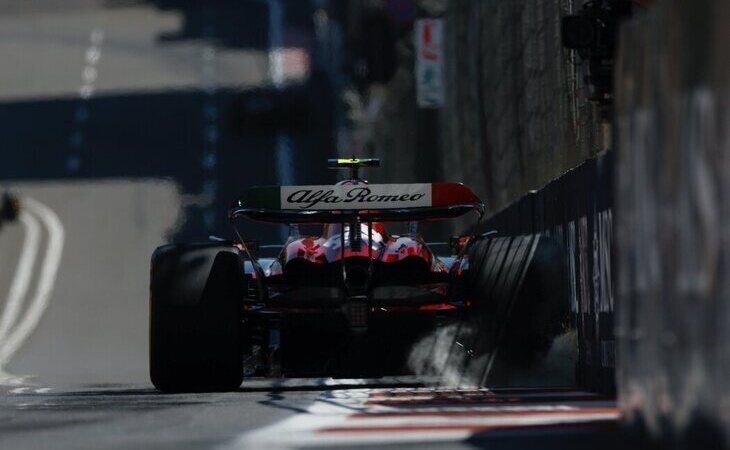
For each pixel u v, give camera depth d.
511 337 31.30
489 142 67.12
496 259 31.84
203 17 166.50
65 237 100.62
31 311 78.19
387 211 30.28
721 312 13.73
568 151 42.84
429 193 29.52
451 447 17.88
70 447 18.91
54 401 29.72
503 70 61.16
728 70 13.72
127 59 157.38
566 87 43.06
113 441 19.62
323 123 128.00
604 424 20.39
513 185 58.28
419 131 96.94
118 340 69.31
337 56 144.25
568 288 31.64
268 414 24.14
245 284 32.38
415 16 100.25
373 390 31.84
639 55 16.08
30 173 122.00
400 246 31.56
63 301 80.81
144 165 121.44
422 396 28.55
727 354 13.57
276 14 160.00
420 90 93.62
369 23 130.50
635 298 16.38
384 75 129.38
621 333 17.11
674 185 14.93
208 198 112.00
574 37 29.98
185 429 21.30
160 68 152.00
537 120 50.59
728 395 13.54
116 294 82.88
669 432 15.12
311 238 32.41
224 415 24.08
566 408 24.08
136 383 43.72
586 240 30.59
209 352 30.97
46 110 141.25
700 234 14.23
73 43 167.00
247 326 32.69
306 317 31.19
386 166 110.38
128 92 145.12
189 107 137.75
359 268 30.92
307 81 139.00
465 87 77.81
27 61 159.50
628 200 16.55
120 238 100.88
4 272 90.31
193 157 122.94
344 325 31.11
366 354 31.38
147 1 179.88
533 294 31.23
